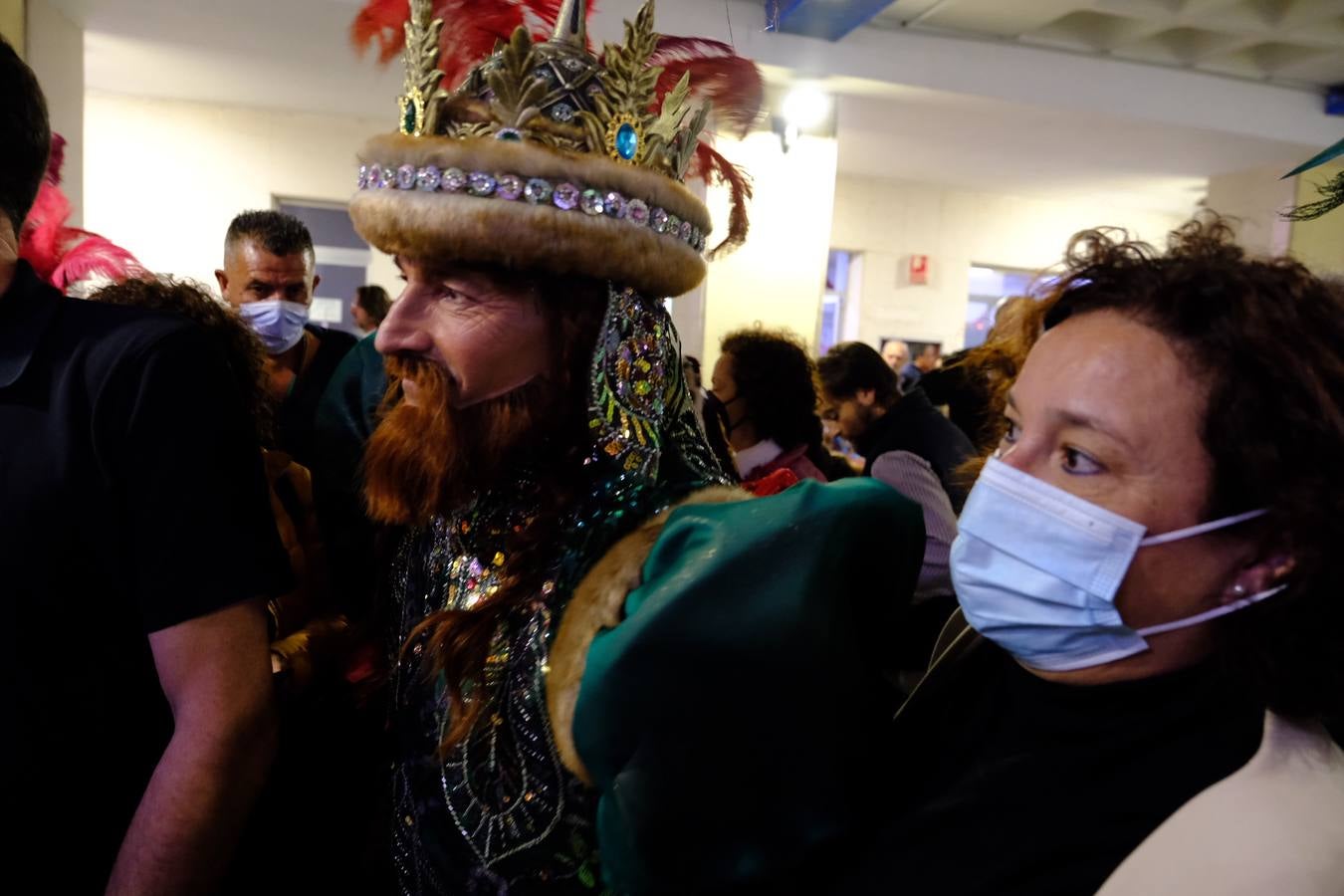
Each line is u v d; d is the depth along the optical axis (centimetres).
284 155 548
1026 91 419
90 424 78
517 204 71
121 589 80
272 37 404
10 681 76
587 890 67
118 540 79
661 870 53
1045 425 55
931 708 69
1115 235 60
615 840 54
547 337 78
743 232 105
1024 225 693
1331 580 47
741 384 217
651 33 78
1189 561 51
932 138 512
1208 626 53
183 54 434
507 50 72
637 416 76
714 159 103
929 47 404
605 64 78
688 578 57
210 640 79
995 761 60
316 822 130
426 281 77
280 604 134
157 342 80
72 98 387
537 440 79
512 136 73
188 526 78
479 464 79
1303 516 47
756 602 55
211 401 83
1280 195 498
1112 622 53
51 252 175
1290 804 47
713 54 106
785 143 416
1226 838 46
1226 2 367
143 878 76
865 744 55
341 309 584
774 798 52
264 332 183
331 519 158
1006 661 64
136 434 78
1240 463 48
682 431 84
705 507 64
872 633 62
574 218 72
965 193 682
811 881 62
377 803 108
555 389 78
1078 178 592
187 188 538
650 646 55
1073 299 57
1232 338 48
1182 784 52
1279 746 50
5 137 80
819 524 58
